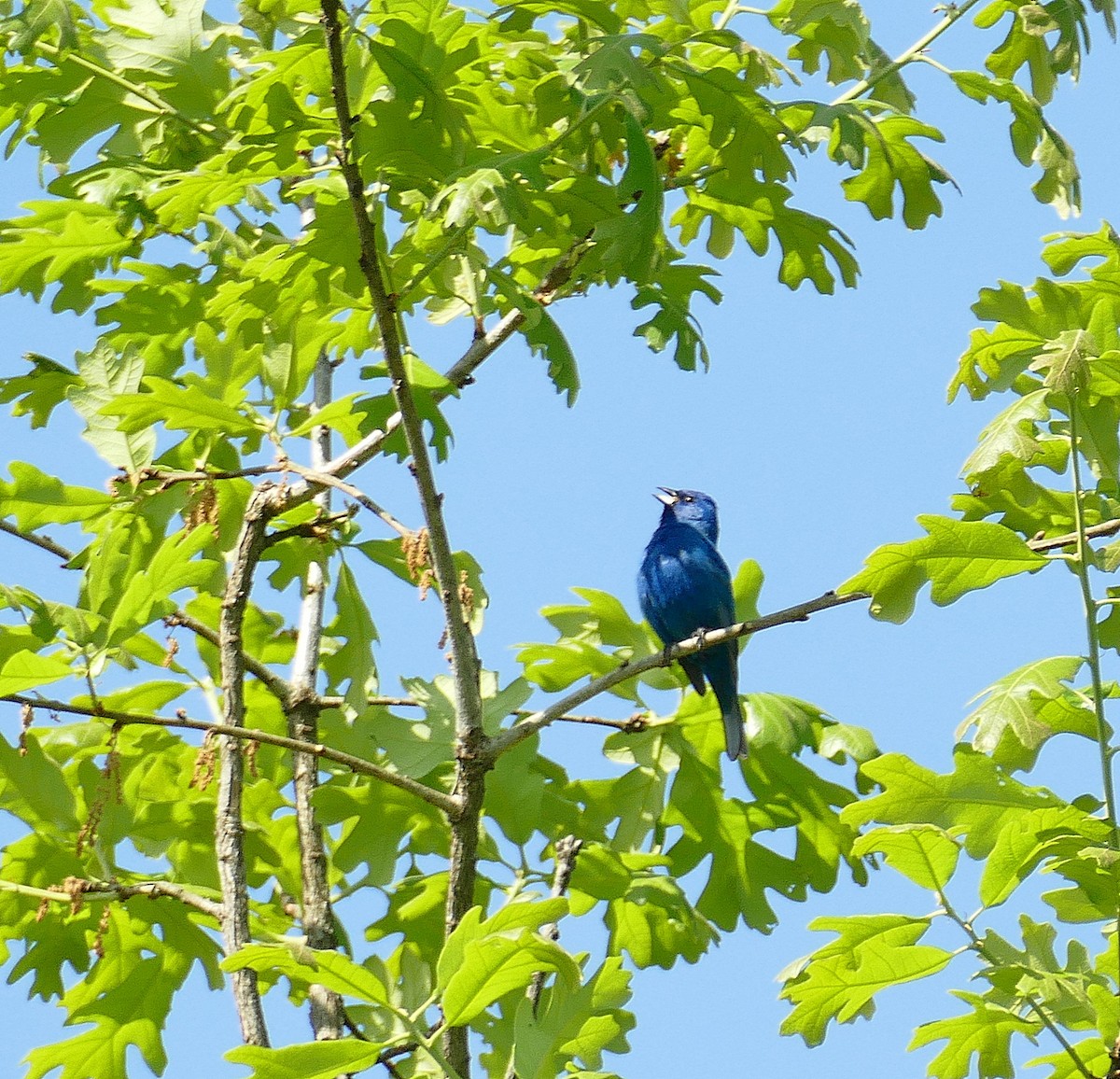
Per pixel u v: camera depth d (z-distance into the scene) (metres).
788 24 12.23
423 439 9.09
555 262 11.61
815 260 12.59
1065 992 8.27
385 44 9.70
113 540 10.43
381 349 11.11
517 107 11.16
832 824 12.81
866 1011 8.88
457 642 9.70
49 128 12.07
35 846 11.21
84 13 12.32
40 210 12.20
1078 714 8.75
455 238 9.02
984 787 8.63
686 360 11.32
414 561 8.92
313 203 13.13
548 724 10.29
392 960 12.06
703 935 12.64
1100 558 8.66
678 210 12.74
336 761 9.27
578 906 12.48
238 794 9.80
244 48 12.92
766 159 10.97
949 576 8.73
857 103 11.16
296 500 10.55
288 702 10.98
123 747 11.70
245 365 10.49
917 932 8.48
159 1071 11.41
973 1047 8.84
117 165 11.94
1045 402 9.02
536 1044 8.31
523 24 10.55
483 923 7.23
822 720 12.95
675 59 10.69
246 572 10.40
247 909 9.45
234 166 10.23
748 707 12.73
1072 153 12.04
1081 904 8.73
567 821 12.38
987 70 12.41
